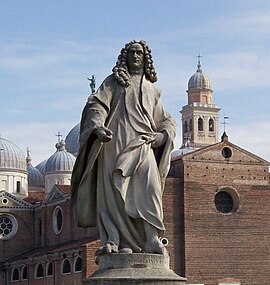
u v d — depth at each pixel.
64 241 97.50
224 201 87.38
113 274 8.99
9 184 117.75
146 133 9.68
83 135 9.50
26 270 96.88
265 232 87.75
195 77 174.62
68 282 83.94
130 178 9.48
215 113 172.25
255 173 88.50
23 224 107.75
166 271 9.09
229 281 85.19
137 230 9.49
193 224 85.06
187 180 85.56
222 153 87.62
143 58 9.99
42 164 139.88
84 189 9.73
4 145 119.31
